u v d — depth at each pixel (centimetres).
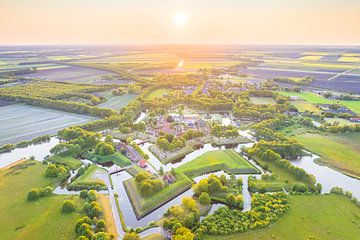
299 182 14138
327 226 10731
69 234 10194
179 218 11025
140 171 15362
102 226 10494
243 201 12319
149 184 12950
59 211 11506
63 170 14725
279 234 10256
